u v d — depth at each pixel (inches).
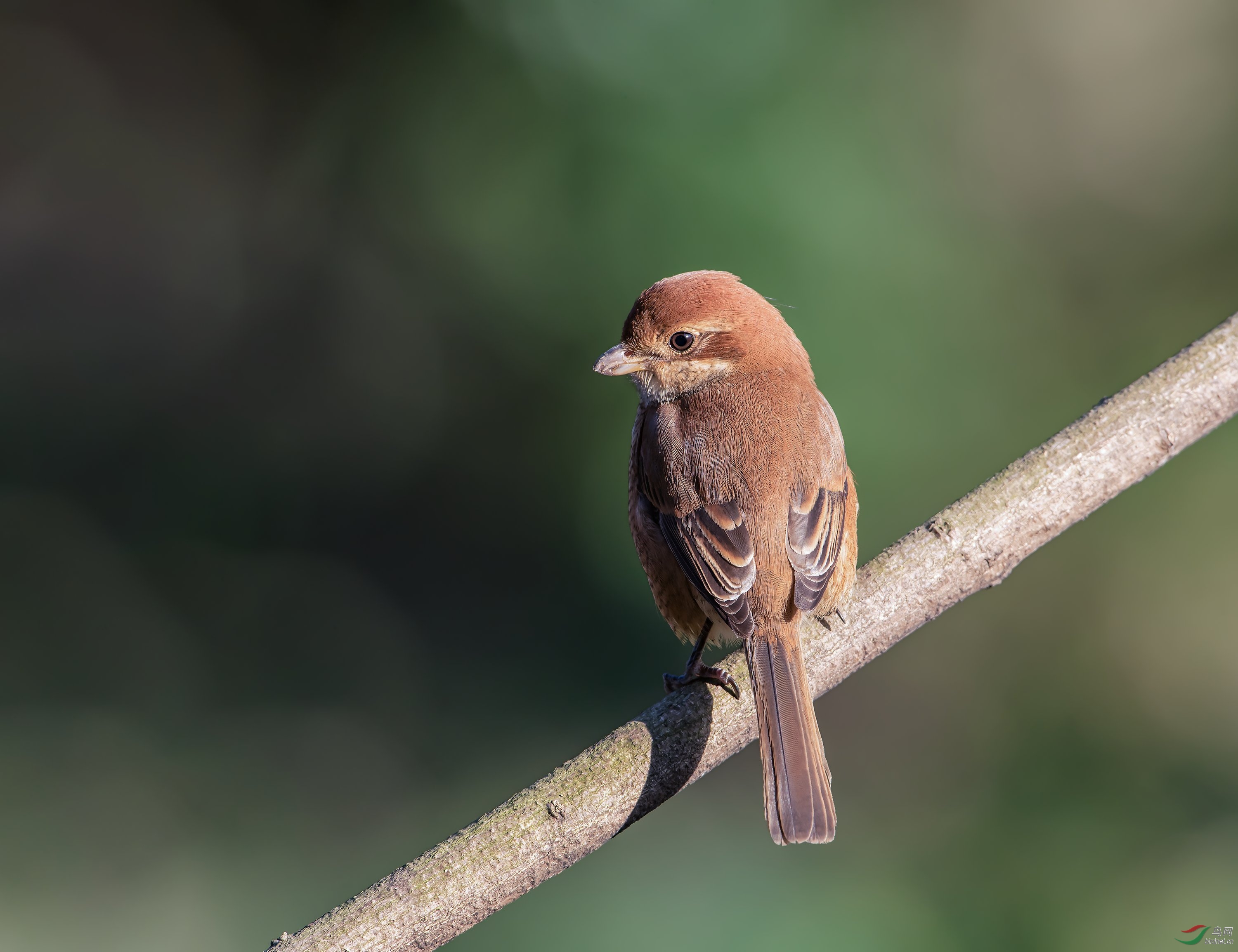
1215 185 532.4
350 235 583.8
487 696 504.7
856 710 502.6
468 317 508.4
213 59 637.9
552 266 457.7
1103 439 217.0
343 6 575.8
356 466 577.6
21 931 434.3
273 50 622.5
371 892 174.9
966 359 453.1
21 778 482.6
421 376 564.4
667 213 435.5
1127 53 555.2
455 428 537.3
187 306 635.5
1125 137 545.6
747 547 221.8
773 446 231.9
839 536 226.5
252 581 563.8
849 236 434.3
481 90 470.6
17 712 511.2
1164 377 221.6
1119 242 523.8
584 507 500.4
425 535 552.4
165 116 661.9
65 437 605.6
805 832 190.2
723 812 454.6
